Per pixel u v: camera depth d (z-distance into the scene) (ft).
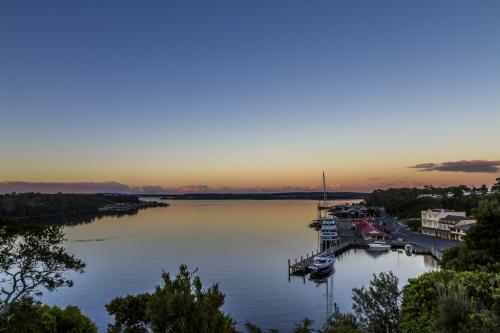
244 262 231.71
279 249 285.84
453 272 61.77
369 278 194.39
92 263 228.84
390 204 632.79
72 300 153.38
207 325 32.42
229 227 460.55
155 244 309.22
